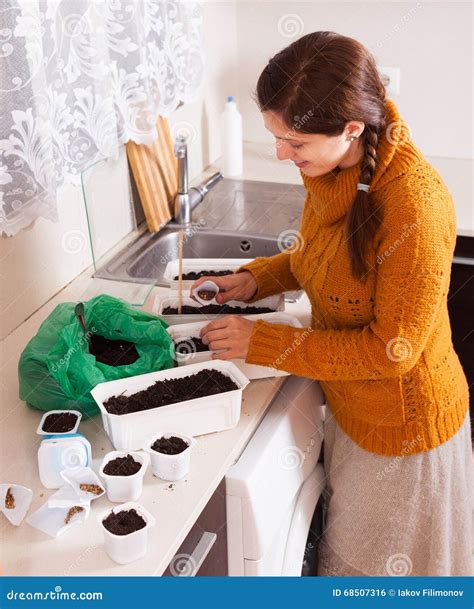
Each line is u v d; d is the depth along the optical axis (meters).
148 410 1.53
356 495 1.86
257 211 2.62
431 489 1.79
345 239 1.62
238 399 1.61
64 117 1.86
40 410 1.70
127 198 2.35
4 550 1.37
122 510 1.41
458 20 2.77
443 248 1.52
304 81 1.46
